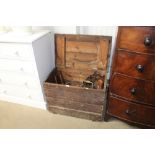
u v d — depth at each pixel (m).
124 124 1.52
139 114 1.29
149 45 0.99
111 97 1.35
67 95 1.48
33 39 1.36
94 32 1.57
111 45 1.47
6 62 1.54
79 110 1.55
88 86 1.59
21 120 1.62
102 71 1.57
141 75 1.12
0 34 1.50
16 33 1.47
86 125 1.53
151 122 1.29
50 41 1.66
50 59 1.72
